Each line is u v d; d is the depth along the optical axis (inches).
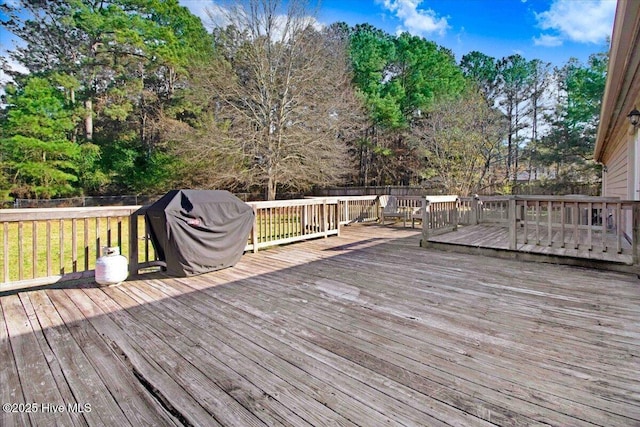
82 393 68.2
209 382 71.4
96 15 635.5
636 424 56.8
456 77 826.2
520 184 745.0
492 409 61.3
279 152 588.7
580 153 755.4
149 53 673.6
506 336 91.7
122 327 100.8
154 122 717.3
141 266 162.1
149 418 60.7
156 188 693.3
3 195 549.3
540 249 194.1
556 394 65.5
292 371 75.2
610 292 130.3
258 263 189.9
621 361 77.7
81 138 685.9
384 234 311.9
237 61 597.6
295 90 583.2
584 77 754.8
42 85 567.8
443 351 83.6
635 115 198.5
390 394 66.2
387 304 118.9
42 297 130.0
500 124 663.1
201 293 134.6
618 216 172.2
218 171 604.7
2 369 77.2
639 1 97.8
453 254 213.0
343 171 673.0
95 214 149.9
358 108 655.8
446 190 660.1
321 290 137.1
